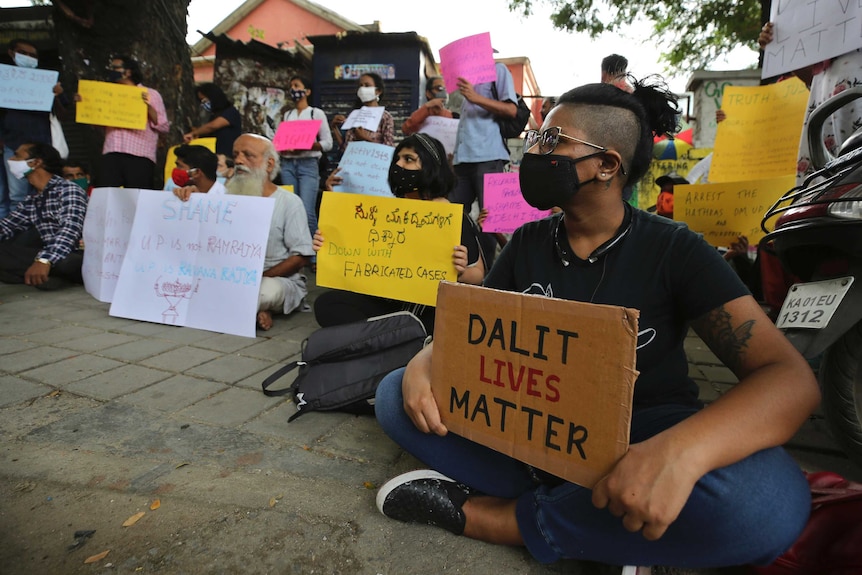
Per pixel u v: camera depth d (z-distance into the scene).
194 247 3.43
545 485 1.34
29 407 2.20
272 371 2.68
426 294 2.52
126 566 1.32
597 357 1.03
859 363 1.54
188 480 1.70
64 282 4.53
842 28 2.41
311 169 5.59
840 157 1.61
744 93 3.34
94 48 5.95
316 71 9.55
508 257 1.53
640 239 1.28
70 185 4.47
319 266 2.69
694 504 1.02
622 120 1.22
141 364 2.72
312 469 1.79
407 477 1.46
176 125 6.41
